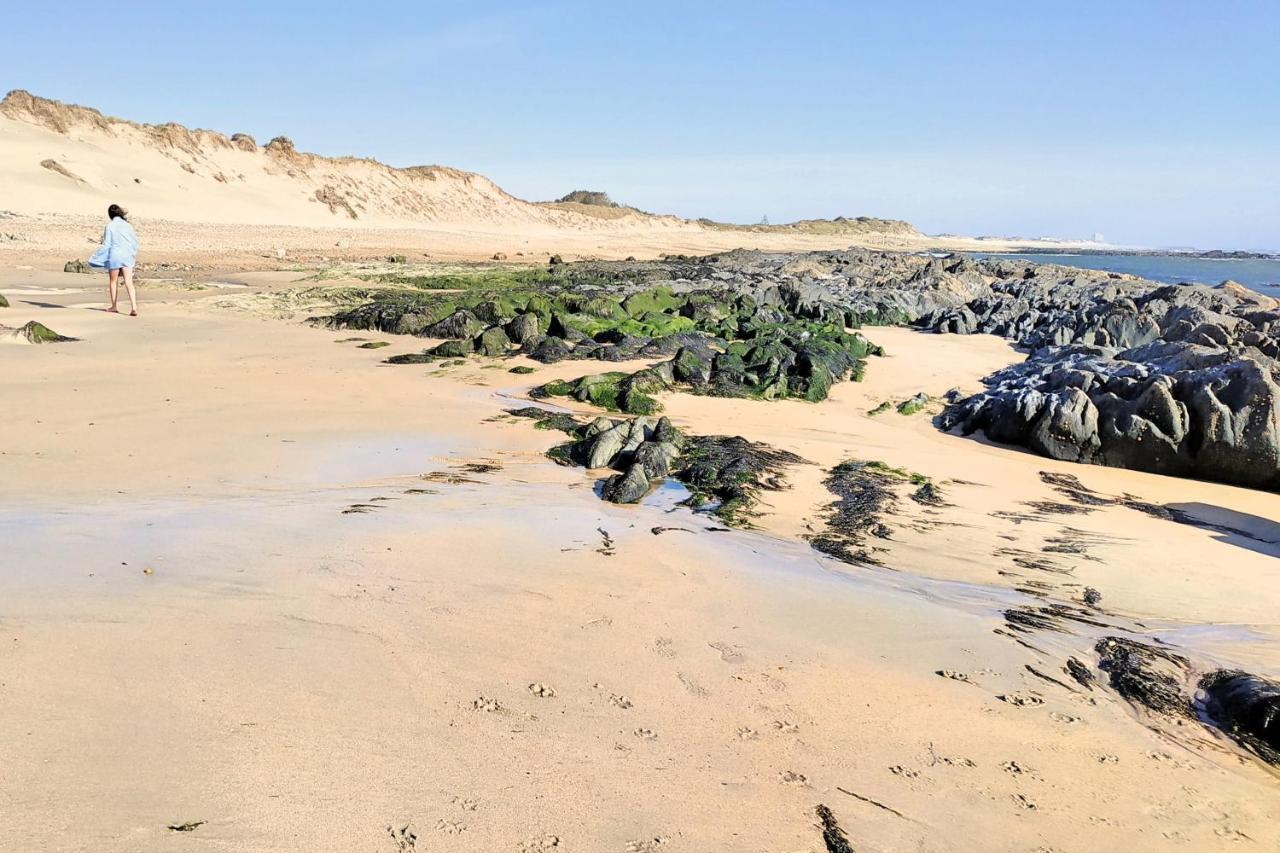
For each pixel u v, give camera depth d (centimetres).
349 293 2900
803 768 510
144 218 4897
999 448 1471
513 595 720
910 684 629
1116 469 1363
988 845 455
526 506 987
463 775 465
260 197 6091
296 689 529
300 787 436
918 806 483
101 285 2908
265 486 985
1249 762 560
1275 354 1839
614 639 656
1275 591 865
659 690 586
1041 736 571
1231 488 1280
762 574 829
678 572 812
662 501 1055
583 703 557
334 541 804
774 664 642
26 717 465
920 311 3562
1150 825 484
